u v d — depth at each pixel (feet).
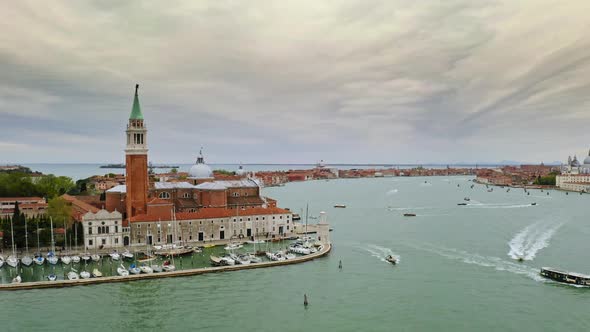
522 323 374.22
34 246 599.57
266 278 491.31
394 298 429.79
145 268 502.79
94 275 483.51
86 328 362.74
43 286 453.99
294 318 383.04
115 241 615.57
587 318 383.24
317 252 599.16
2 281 467.11
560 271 488.44
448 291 448.65
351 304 414.21
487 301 422.00
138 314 390.01
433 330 360.28
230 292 445.37
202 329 361.71
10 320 376.27
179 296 433.48
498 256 590.14
